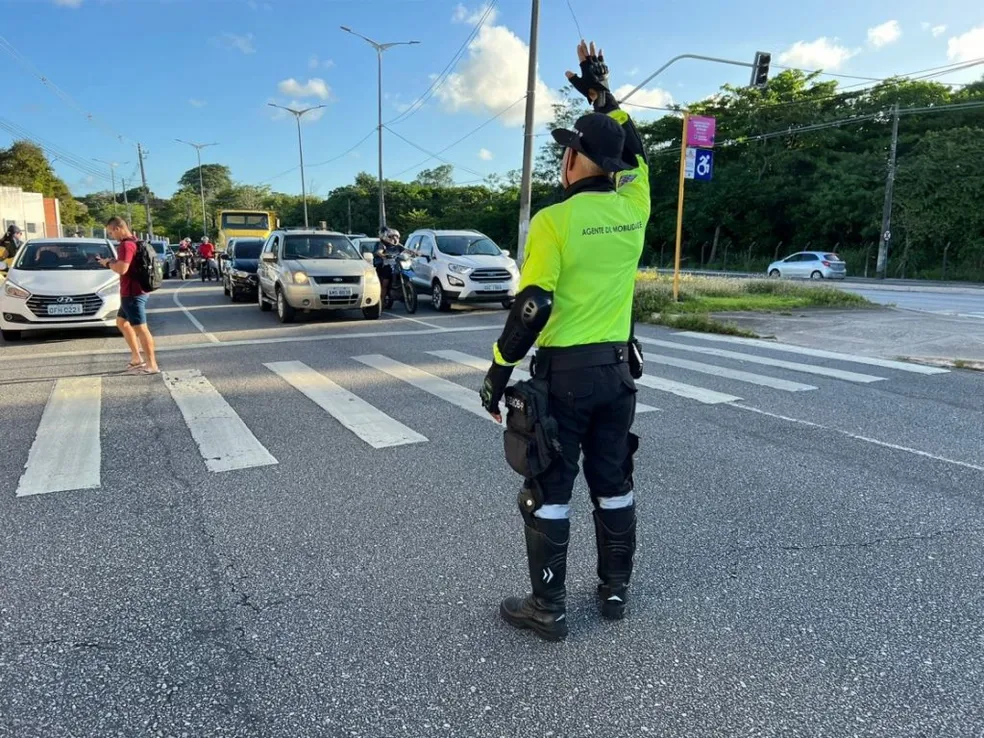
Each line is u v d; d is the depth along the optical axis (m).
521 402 2.60
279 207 113.81
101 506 4.04
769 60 18.17
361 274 13.17
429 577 3.24
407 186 94.50
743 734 2.22
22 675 2.50
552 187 59.66
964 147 34.81
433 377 7.77
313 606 2.98
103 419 5.90
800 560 3.44
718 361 8.93
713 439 5.47
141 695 2.40
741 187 47.19
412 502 4.13
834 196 40.00
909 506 4.13
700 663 2.61
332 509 4.02
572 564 3.40
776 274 35.44
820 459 4.99
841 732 2.23
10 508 4.00
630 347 2.78
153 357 7.96
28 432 5.52
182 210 110.75
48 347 9.84
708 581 3.23
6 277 10.50
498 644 2.72
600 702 2.38
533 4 19.34
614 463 2.81
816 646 2.72
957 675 2.53
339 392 6.98
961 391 7.23
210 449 5.10
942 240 35.41
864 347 10.11
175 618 2.89
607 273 2.58
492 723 2.27
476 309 15.94
